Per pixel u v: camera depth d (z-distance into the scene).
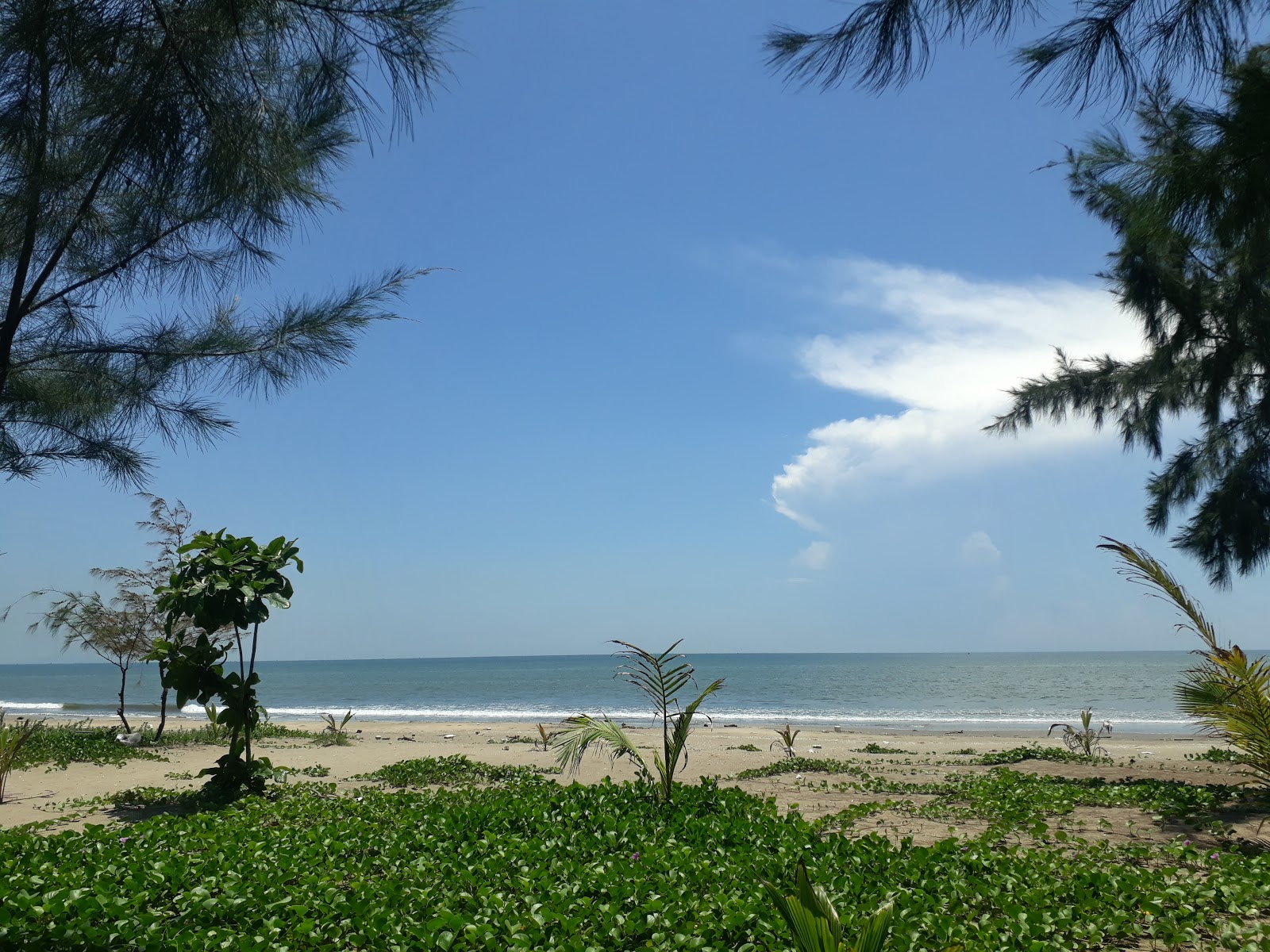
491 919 4.98
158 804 10.02
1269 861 6.39
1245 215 5.69
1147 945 4.93
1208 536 10.30
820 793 11.85
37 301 5.50
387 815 8.51
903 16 4.09
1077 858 6.77
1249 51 5.08
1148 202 6.26
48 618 19.64
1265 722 8.09
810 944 3.39
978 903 5.41
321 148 5.14
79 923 4.57
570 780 13.65
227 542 10.42
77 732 18.77
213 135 4.52
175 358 5.86
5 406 5.77
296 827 7.65
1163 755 19.67
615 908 5.09
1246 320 9.95
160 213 5.14
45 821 9.09
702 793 9.52
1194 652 8.34
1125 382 12.39
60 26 4.11
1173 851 6.84
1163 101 5.50
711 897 5.32
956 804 10.30
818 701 54.75
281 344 5.93
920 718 39.91
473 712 47.66
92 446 6.16
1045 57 4.41
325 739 21.34
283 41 4.51
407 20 4.29
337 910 5.11
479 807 8.55
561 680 98.69
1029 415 13.09
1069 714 42.03
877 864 6.20
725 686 73.88
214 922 5.02
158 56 4.29
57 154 4.59
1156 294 10.37
